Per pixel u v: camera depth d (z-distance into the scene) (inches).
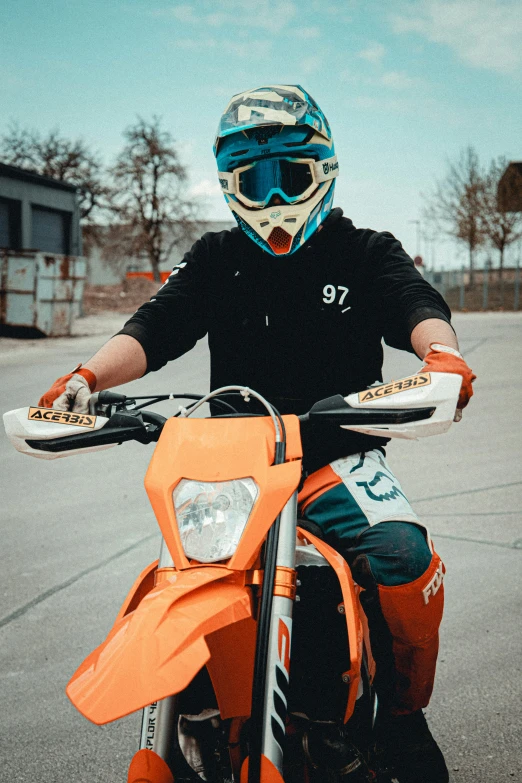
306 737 71.2
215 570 60.9
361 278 84.9
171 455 68.2
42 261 742.5
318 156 82.0
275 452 66.4
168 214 1969.7
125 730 114.7
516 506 206.5
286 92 82.6
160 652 53.2
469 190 1539.1
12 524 206.4
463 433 293.0
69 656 135.2
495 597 152.5
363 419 66.7
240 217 84.1
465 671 126.0
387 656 76.5
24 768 104.5
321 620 70.2
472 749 105.0
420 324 77.3
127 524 203.6
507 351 537.6
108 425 72.3
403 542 74.1
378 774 80.1
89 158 1843.0
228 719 68.0
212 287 89.7
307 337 85.0
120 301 1466.5
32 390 397.1
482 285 1579.7
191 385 396.5
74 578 168.6
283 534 63.9
